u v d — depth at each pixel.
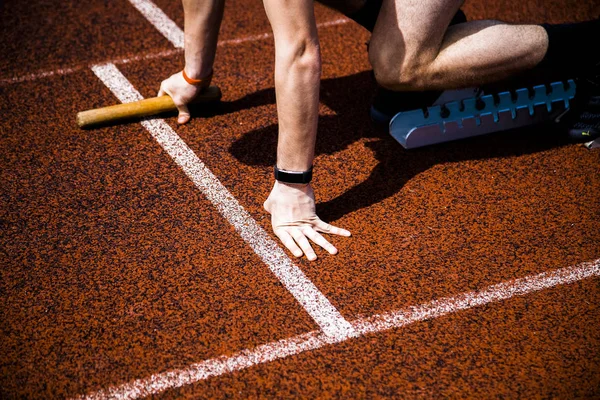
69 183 2.50
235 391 1.72
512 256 2.18
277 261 2.14
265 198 2.43
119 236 2.24
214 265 2.12
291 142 2.00
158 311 1.95
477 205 2.41
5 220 2.31
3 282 2.05
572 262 2.16
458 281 2.08
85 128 2.80
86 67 3.30
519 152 2.71
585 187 2.52
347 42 3.59
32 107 2.97
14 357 1.81
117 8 3.91
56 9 3.87
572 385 1.74
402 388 1.73
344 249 2.19
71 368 1.78
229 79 3.21
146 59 3.38
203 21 2.54
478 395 1.71
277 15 1.80
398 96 2.76
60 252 2.17
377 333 1.89
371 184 2.50
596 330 1.91
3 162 2.60
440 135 2.70
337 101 3.04
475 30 2.40
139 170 2.57
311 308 1.97
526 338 1.88
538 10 3.90
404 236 2.26
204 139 2.75
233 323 1.92
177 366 1.78
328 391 1.72
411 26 2.25
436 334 1.89
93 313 1.95
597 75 2.54
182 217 2.33
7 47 3.46
